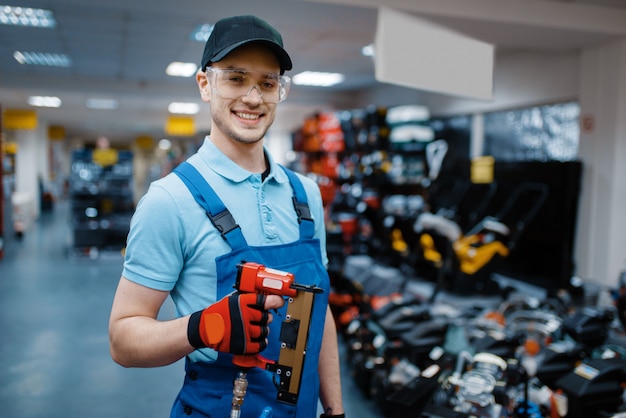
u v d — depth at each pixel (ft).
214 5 15.26
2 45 22.80
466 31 16.31
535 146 22.35
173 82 33.40
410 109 24.90
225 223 3.61
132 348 3.34
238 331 3.13
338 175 30.17
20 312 18.31
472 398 7.23
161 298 3.59
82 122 60.23
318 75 30.09
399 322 11.46
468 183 22.99
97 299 20.21
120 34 20.75
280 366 3.48
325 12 15.65
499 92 23.59
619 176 17.48
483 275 17.51
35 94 35.06
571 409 7.84
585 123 18.53
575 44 17.92
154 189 3.61
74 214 29.55
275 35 3.72
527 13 15.52
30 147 48.55
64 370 13.34
